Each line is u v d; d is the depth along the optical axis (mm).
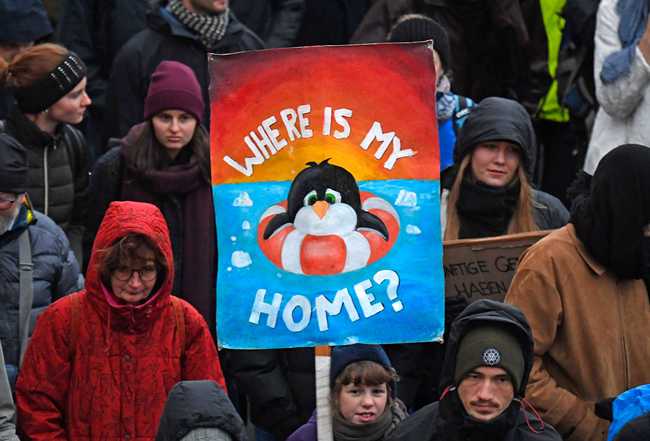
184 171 15938
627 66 17578
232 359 15047
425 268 12117
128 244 13148
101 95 21375
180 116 16047
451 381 11453
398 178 12133
